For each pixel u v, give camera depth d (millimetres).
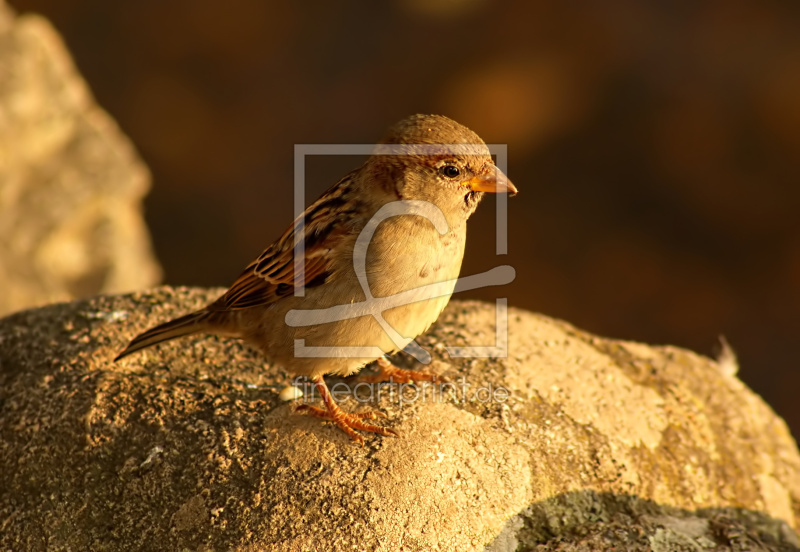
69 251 13453
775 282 19094
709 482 7242
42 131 13320
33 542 6445
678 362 8297
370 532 6012
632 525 6602
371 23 25656
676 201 20453
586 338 8469
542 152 21734
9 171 12891
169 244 20484
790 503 7551
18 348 7703
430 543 6055
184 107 23531
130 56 24547
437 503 6211
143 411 6801
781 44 22422
